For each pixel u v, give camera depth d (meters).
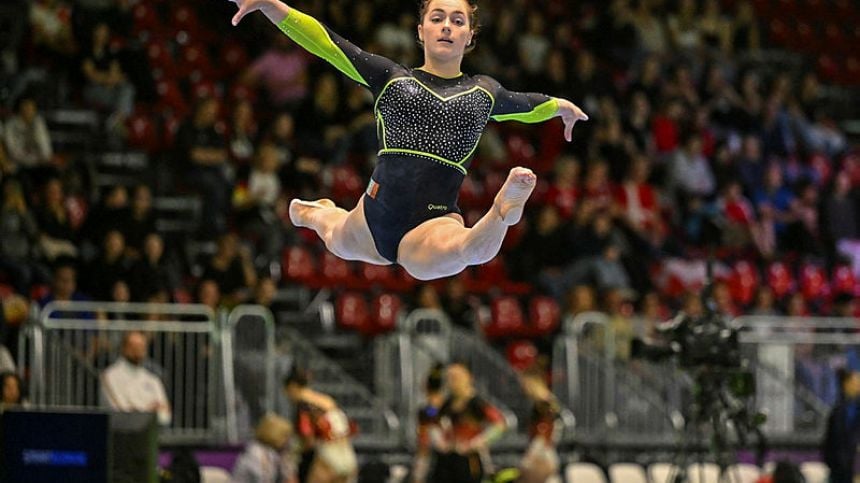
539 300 30.34
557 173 33.41
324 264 30.67
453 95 13.07
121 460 17.17
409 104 12.95
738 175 35.09
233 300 26.66
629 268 31.39
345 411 26.78
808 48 42.31
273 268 29.48
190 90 33.78
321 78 33.34
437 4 13.21
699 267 32.22
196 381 24.84
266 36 35.59
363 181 32.12
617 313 28.39
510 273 31.64
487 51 35.00
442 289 30.91
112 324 24.31
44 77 31.61
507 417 27.05
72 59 31.72
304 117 33.16
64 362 23.83
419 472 22.94
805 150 37.22
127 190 30.53
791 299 30.50
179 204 31.06
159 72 34.06
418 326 26.98
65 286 25.47
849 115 40.84
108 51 31.95
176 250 28.95
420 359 26.56
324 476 22.42
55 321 23.94
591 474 24.33
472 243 12.06
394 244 13.08
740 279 32.38
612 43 37.97
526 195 11.70
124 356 23.42
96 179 30.19
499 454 26.48
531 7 38.94
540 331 30.06
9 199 26.98
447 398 22.98
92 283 26.39
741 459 27.36
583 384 27.16
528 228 31.72
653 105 36.44
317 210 14.28
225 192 30.14
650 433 27.42
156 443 17.52
